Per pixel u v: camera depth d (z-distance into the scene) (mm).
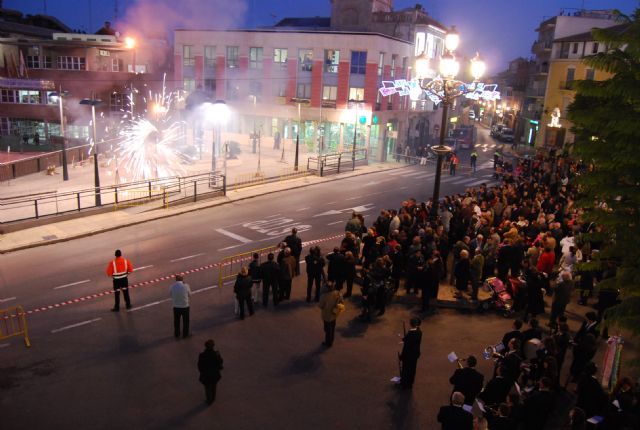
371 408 10141
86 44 51594
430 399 10516
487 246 15352
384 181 35719
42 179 31500
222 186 29734
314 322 13977
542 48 64188
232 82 50469
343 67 45938
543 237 15859
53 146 44781
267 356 12094
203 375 9930
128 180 31438
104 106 52500
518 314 14453
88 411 9789
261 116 49750
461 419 7758
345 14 57031
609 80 7293
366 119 42938
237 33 49250
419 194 31438
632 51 7109
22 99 51156
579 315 14305
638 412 8039
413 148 53531
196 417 9688
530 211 19172
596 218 7785
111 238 21141
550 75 58219
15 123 51812
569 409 10078
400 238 16234
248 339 12906
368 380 11172
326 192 31344
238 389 10680
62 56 53219
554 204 20516
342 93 46375
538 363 10031
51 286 16000
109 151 39562
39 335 12828
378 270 14039
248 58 49406
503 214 19391
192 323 13734
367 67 45344
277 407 10086
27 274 16984
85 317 13914
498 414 8078
